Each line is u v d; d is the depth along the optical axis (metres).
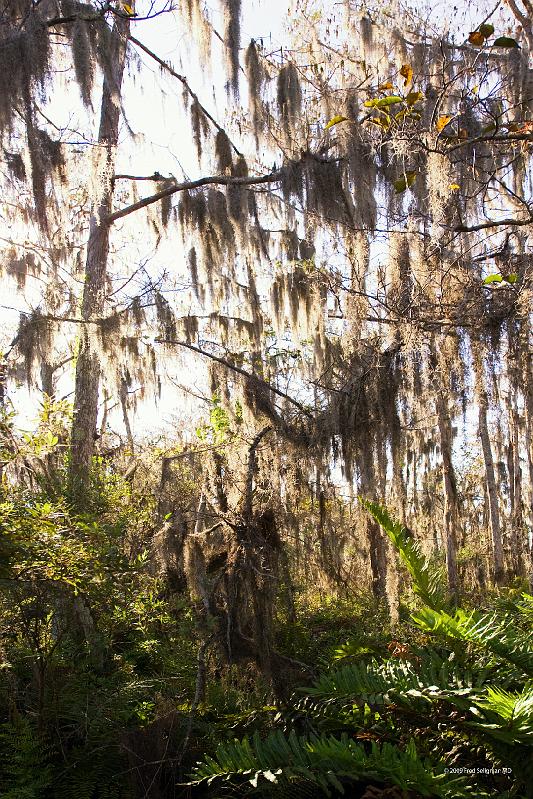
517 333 6.27
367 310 6.75
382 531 6.68
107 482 8.32
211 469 7.42
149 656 7.44
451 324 6.06
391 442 6.72
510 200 7.47
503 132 6.43
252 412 7.62
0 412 5.73
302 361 9.20
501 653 4.48
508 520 14.52
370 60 7.07
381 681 4.62
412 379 6.26
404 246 6.49
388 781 3.96
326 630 8.05
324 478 7.07
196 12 8.58
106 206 10.02
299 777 3.95
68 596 5.83
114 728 5.82
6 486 5.78
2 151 9.11
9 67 7.84
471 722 4.01
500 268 6.48
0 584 5.11
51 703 5.77
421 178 6.64
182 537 6.93
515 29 7.07
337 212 7.50
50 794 5.19
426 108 6.14
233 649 6.19
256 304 9.48
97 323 8.84
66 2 8.67
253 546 6.30
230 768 4.23
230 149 8.85
